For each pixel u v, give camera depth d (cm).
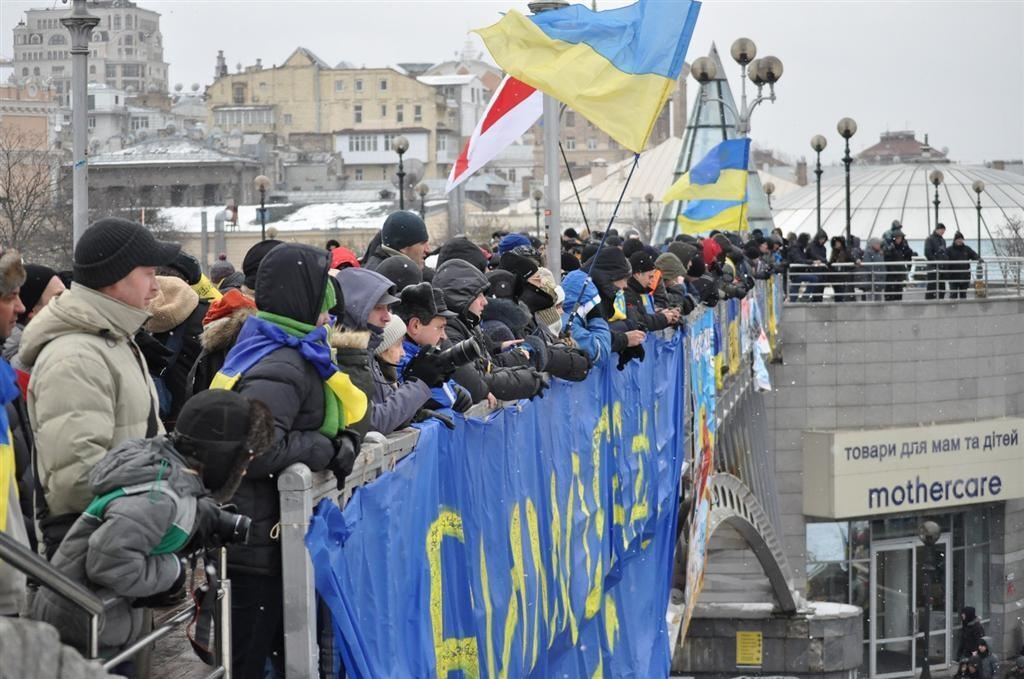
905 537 5822
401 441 813
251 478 697
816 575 5672
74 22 1861
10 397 643
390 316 893
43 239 3669
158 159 8012
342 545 716
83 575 616
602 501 1443
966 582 5969
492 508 1011
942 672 5872
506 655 1037
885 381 5641
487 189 15062
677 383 2005
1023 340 5969
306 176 11612
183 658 812
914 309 5672
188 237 6800
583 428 1343
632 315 1644
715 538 4491
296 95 15738
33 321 686
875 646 5781
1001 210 8856
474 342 894
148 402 707
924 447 5656
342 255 1173
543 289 1273
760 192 6028
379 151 15562
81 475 660
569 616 1272
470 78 17962
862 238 8819
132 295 686
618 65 1552
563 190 12862
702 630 4691
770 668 4647
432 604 872
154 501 608
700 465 2370
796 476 5575
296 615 688
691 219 3812
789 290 5609
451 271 1061
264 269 726
